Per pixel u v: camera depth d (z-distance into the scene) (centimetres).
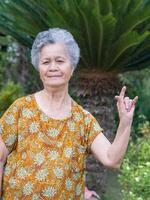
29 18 672
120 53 640
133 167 520
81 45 644
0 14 698
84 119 292
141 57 696
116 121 804
